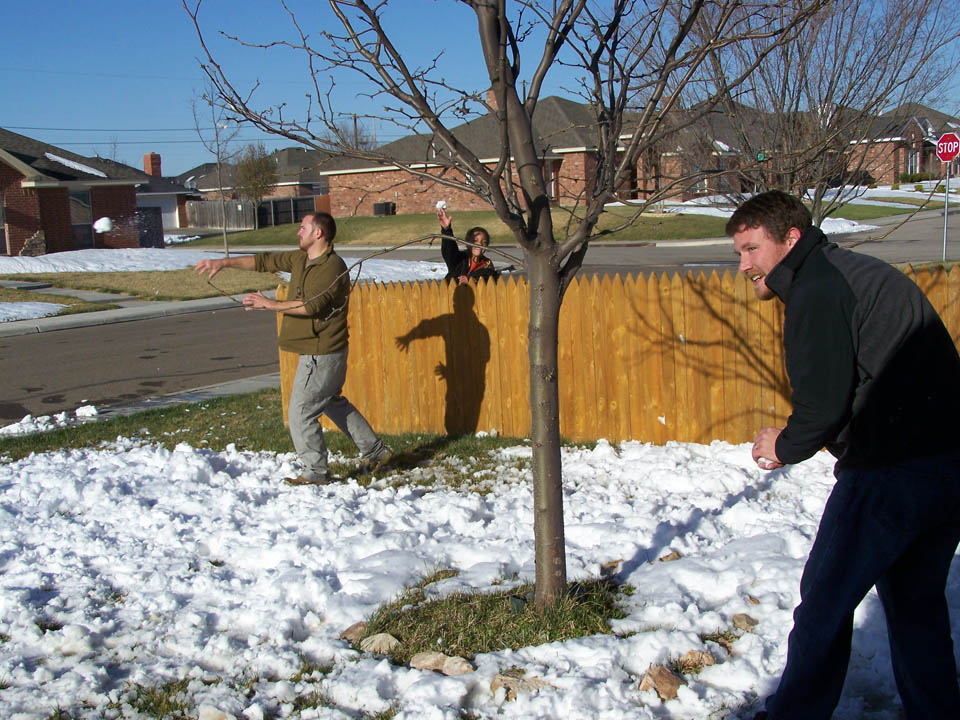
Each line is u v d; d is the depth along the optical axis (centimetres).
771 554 451
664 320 711
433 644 389
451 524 554
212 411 962
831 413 274
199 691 361
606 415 741
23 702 354
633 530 502
